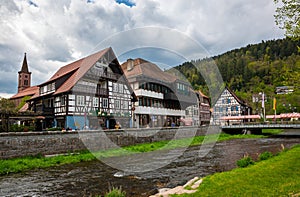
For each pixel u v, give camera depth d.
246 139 32.00
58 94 25.42
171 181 9.45
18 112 21.20
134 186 8.84
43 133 15.59
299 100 59.25
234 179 7.50
